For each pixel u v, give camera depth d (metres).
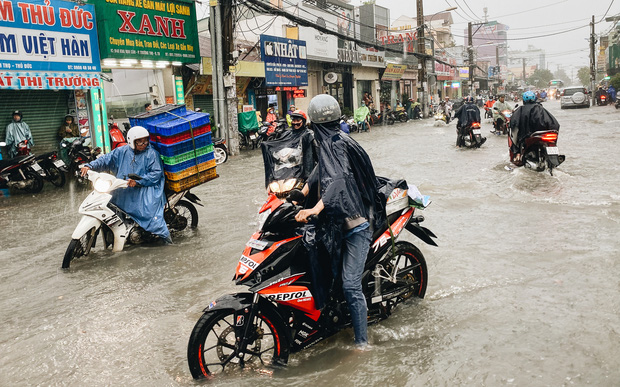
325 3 32.44
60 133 14.06
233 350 3.32
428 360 3.13
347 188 3.15
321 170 3.19
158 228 6.17
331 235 3.20
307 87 28.16
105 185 5.83
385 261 3.71
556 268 4.53
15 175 11.02
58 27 13.17
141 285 4.89
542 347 3.17
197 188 10.30
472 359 3.10
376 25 41.28
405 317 3.79
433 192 8.26
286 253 3.17
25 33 12.42
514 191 7.87
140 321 4.05
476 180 9.12
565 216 6.25
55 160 11.63
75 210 8.96
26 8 12.41
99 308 4.36
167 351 3.52
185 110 6.91
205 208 8.25
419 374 2.98
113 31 14.36
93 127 14.69
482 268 4.68
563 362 2.98
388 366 3.10
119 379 3.18
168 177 6.48
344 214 3.10
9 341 3.79
